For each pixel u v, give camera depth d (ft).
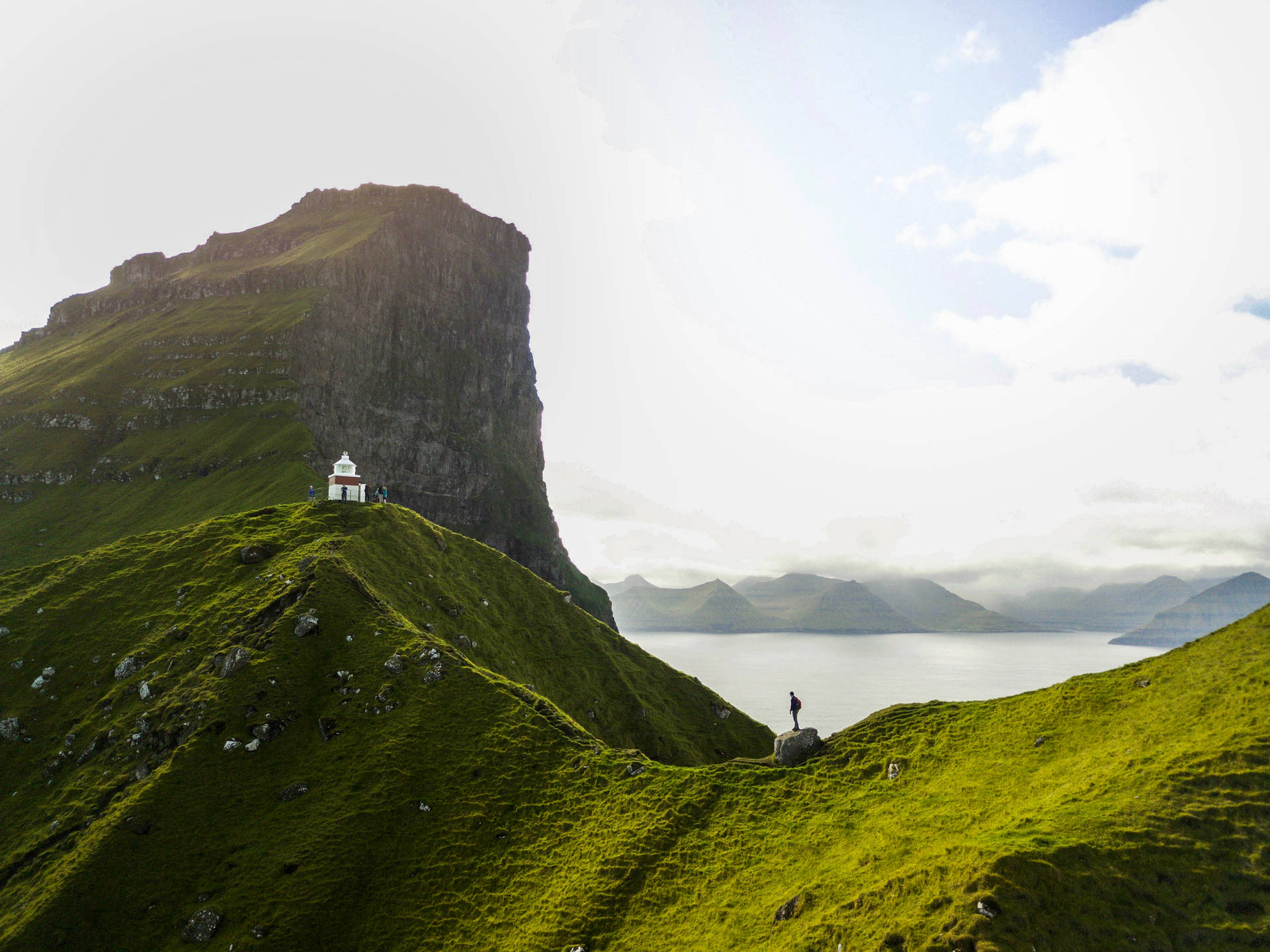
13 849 208.44
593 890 159.43
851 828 151.74
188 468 655.35
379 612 271.28
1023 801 137.49
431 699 234.99
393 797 203.82
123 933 176.14
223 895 181.57
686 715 379.55
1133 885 107.55
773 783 178.50
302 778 214.28
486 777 207.00
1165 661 164.76
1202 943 99.30
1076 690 170.09
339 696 238.68
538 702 235.61
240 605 280.51
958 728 175.52
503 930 158.71
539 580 424.87
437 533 393.50
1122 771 132.87
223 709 231.09
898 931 111.45
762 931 129.90
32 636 292.61
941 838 135.03
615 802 187.11
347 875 183.11
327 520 344.08
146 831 199.00
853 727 193.06
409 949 161.68
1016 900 107.14
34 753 244.63
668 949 135.85
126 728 239.91
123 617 298.76
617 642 414.82
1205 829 113.60
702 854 159.94
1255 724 128.26
